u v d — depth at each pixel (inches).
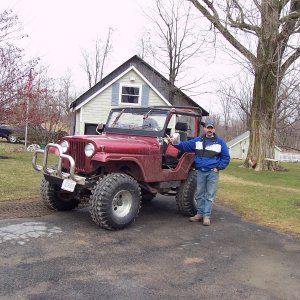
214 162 255.8
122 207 233.3
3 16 517.0
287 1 597.9
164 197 353.1
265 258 200.1
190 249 206.5
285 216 297.4
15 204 276.4
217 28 618.8
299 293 160.4
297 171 695.7
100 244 203.5
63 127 989.2
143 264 180.5
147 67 947.3
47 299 140.6
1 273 159.3
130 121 282.0
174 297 149.6
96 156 222.8
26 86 555.5
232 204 336.8
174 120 275.7
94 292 148.6
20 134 1069.8
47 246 194.2
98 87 927.7
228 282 167.0
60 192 259.6
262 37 611.8
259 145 676.1
